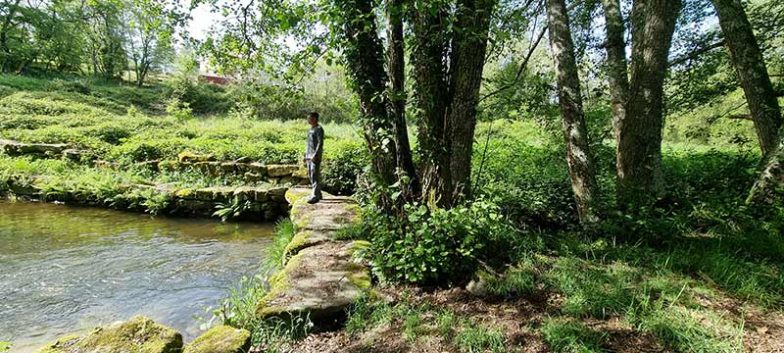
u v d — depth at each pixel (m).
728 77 7.69
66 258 5.88
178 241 6.91
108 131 13.01
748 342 2.64
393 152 4.38
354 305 3.37
